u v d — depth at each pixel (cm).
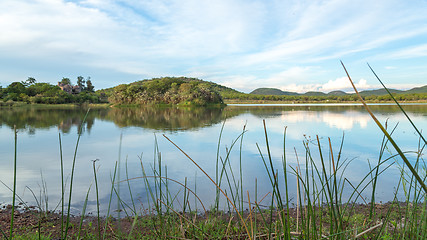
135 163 629
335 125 1677
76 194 410
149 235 229
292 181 455
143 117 2864
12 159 703
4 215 324
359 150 771
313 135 1179
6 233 270
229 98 13975
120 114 3525
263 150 798
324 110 4038
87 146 934
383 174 489
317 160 637
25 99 7406
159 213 166
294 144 920
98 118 2641
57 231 276
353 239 113
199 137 1170
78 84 11981
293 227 164
